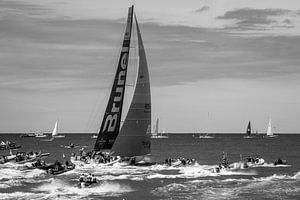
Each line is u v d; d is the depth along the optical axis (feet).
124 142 376.89
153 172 346.33
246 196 241.14
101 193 250.78
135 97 376.89
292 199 233.35
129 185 278.05
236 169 368.48
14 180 298.15
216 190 261.44
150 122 382.42
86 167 364.17
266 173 348.59
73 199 230.68
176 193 251.80
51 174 327.88
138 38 379.76
